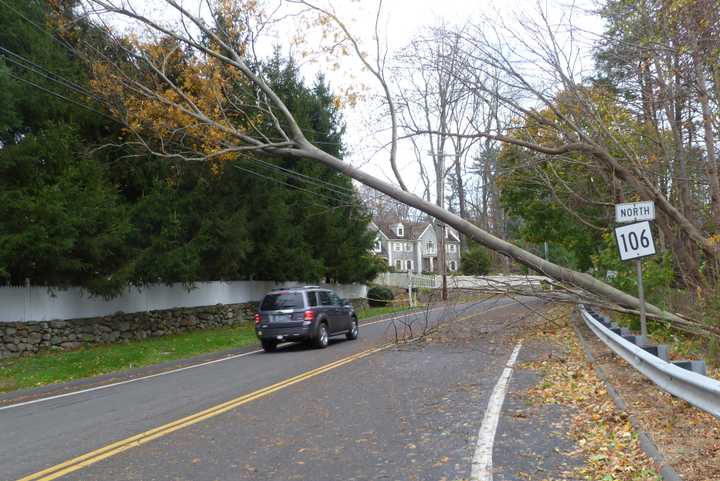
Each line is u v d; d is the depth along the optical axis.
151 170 21.31
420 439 7.21
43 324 18.16
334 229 32.22
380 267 40.09
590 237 25.28
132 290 21.92
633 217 10.88
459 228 14.62
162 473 6.25
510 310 27.61
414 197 14.64
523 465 6.07
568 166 17.53
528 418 8.04
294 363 14.80
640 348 9.15
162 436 7.79
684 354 12.21
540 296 14.76
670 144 15.85
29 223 16.08
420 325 22.80
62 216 16.16
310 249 30.97
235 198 25.09
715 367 10.74
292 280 30.73
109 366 15.94
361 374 12.44
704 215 15.23
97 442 7.63
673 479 5.15
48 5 17.25
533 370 12.08
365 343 18.69
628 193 16.80
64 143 17.44
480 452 6.54
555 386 10.18
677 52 12.94
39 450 7.36
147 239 21.03
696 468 5.48
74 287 19.53
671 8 12.29
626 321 16.39
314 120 30.22
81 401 10.99
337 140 30.86
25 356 17.28
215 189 24.16
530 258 14.52
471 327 19.75
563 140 15.66
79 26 16.92
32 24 17.80
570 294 14.63
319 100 30.64
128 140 20.12
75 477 6.21
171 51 14.77
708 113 13.22
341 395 10.20
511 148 16.98
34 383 13.58
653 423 7.07
